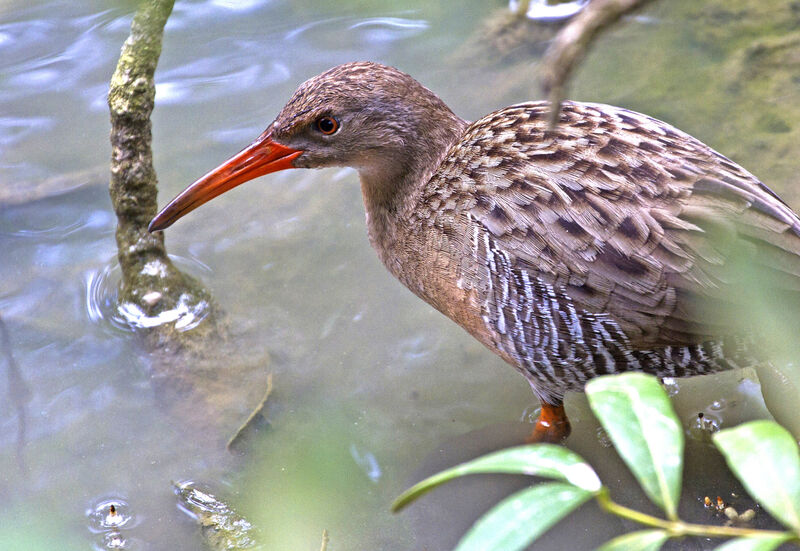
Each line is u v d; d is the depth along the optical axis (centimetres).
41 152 1077
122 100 852
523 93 1097
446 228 742
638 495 745
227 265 967
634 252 661
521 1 1196
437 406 834
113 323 910
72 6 1191
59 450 801
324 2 1184
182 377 861
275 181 1057
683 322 666
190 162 1054
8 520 745
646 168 682
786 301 646
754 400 805
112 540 730
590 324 689
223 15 1204
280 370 867
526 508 295
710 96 1059
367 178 805
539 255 684
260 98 1125
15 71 1162
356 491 764
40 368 873
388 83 771
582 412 825
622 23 1041
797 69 1070
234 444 797
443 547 721
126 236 912
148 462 789
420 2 609
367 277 952
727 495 735
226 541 723
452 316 786
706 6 1169
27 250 986
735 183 675
